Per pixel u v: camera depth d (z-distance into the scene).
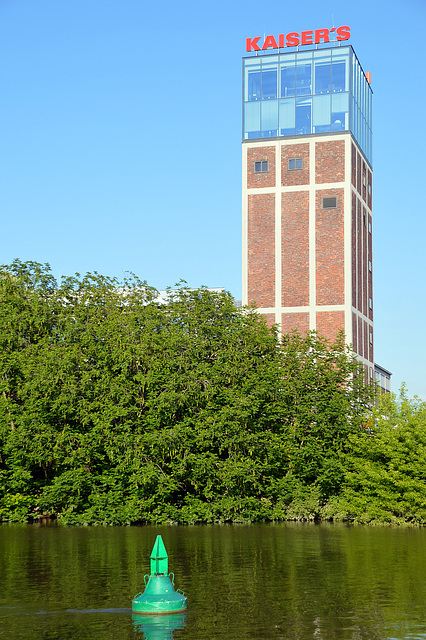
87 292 59.31
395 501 50.94
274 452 54.97
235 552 33.81
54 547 36.47
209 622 19.47
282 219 84.94
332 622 19.36
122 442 51.75
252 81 87.50
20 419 53.31
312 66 85.94
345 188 83.69
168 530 46.78
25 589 24.20
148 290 60.06
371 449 53.47
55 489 52.59
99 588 24.34
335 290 82.69
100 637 17.98
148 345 54.81
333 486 55.66
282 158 85.62
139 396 55.31
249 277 85.12
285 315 83.62
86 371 54.72
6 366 55.28
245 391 55.25
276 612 20.62
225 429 53.25
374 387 60.59
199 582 25.38
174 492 55.47
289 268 84.12
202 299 58.91
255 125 86.88
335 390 58.34
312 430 56.03
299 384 56.84
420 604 21.59
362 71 91.94
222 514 53.41
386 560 30.92
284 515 54.44
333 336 82.12
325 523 52.72
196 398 53.88
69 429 53.47
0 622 19.62
